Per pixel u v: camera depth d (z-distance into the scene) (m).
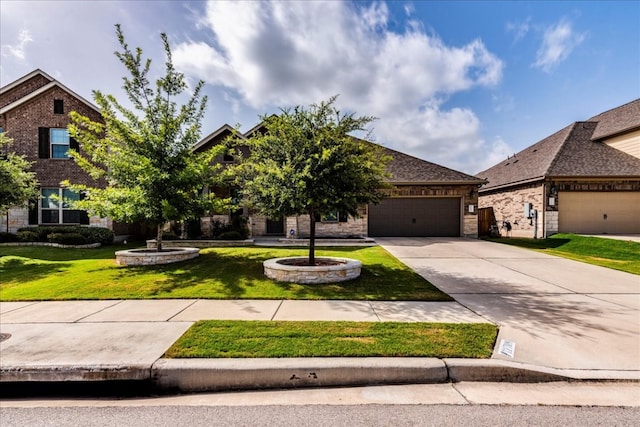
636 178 14.68
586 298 6.01
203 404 2.98
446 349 3.69
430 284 7.04
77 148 15.46
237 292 6.48
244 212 16.05
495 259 10.13
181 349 3.68
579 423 2.59
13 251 12.57
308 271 7.13
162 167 9.54
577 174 14.80
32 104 15.30
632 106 17.45
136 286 7.01
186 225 14.79
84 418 2.76
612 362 3.52
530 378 3.32
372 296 6.14
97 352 3.67
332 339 3.97
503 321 4.75
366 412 2.78
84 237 14.22
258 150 7.86
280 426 2.59
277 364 3.34
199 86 10.02
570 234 14.09
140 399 3.12
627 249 10.97
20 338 4.11
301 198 6.79
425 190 16.56
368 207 16.73
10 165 10.91
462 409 2.81
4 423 2.69
